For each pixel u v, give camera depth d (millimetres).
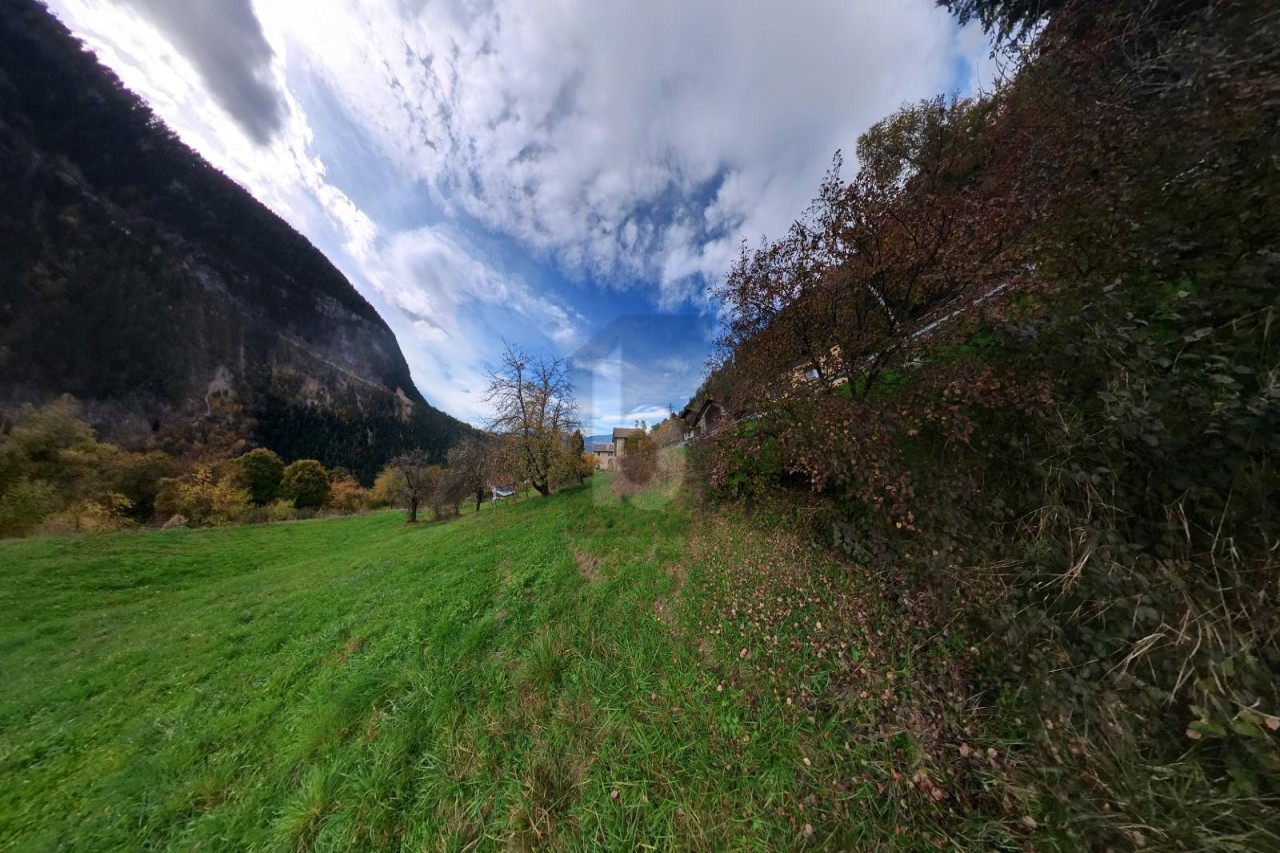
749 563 4156
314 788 2650
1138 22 3518
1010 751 2062
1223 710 1623
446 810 2395
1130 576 2064
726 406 4965
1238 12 2561
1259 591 1783
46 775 3566
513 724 2838
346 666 4051
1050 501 2477
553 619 3965
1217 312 2133
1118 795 1729
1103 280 2580
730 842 2027
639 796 2262
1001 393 2703
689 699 2793
